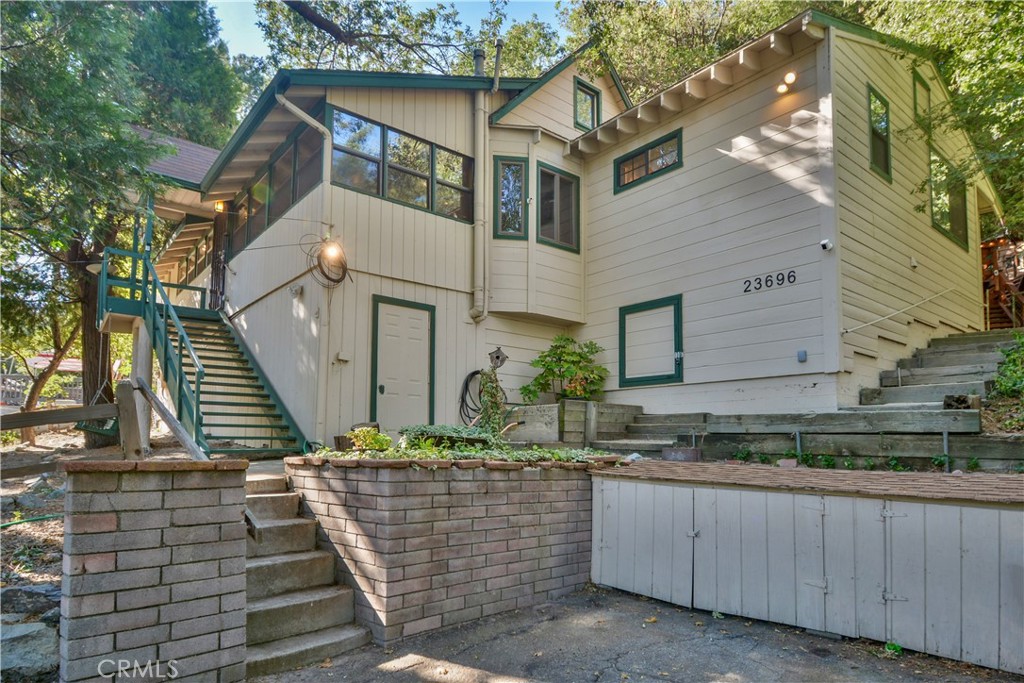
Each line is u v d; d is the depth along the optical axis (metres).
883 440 5.88
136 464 2.96
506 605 4.55
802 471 4.90
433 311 9.22
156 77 24.25
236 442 9.50
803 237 7.75
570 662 3.58
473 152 10.03
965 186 11.03
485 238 9.83
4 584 4.05
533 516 4.86
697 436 7.32
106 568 2.86
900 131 9.17
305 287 8.48
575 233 10.72
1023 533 3.31
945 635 3.52
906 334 8.72
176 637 3.05
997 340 8.41
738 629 4.15
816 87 7.79
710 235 8.84
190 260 15.92
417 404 8.83
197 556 3.16
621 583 5.06
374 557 3.95
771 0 16.80
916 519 3.69
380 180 8.86
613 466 5.52
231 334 11.15
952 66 9.99
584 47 11.07
